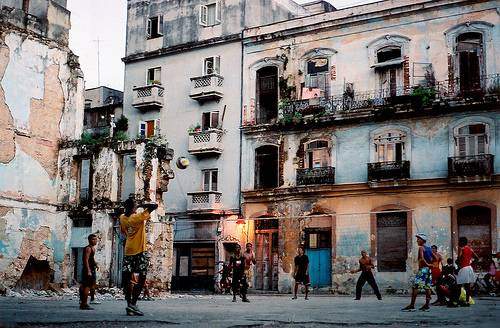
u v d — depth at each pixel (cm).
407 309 1555
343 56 3584
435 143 3231
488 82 3162
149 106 4178
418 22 3378
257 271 3681
